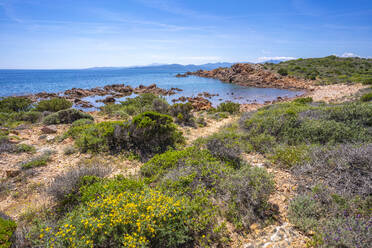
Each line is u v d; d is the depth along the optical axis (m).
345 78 38.03
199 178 4.52
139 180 4.61
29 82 55.62
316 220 3.26
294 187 4.36
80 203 3.77
